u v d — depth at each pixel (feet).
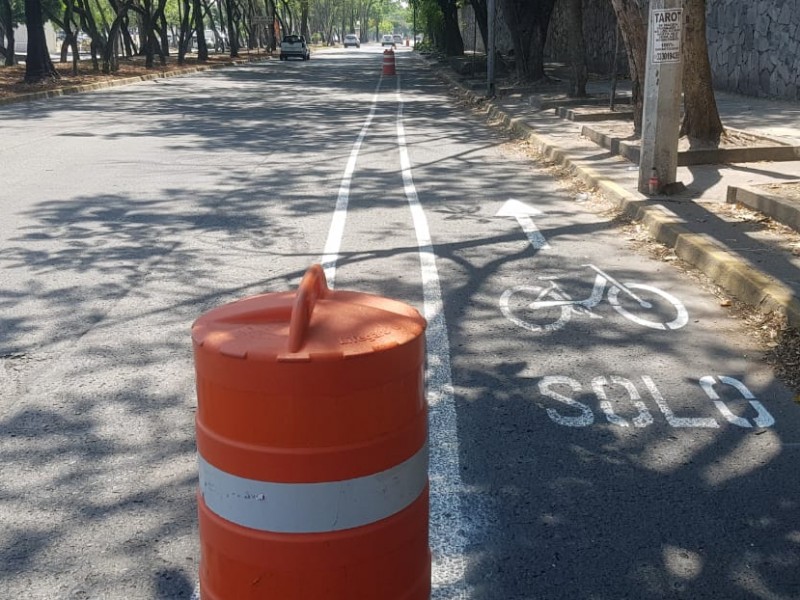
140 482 13.73
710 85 40.88
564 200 35.76
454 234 29.66
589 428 15.52
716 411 16.19
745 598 11.04
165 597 11.00
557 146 46.93
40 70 100.68
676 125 32.86
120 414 16.07
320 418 7.42
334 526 7.63
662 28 31.81
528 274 24.85
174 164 44.32
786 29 63.21
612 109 59.06
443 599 10.96
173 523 12.62
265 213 32.91
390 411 7.73
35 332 20.27
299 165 44.37
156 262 26.09
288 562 7.62
